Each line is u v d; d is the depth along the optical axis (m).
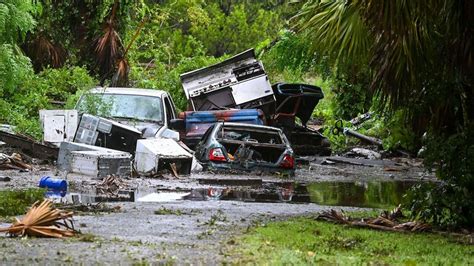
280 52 44.75
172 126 31.84
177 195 21.56
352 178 30.77
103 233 14.09
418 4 17.23
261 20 79.25
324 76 42.34
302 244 13.56
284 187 25.73
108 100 31.39
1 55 35.41
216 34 77.12
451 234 16.27
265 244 13.29
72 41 48.41
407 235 15.80
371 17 17.45
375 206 21.44
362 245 13.92
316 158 38.94
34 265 10.98
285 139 30.48
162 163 26.59
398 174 33.19
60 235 13.34
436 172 17.34
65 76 42.84
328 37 20.62
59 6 47.56
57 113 28.47
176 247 12.77
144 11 54.19
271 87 39.47
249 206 19.70
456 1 17.59
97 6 47.47
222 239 13.79
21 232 13.29
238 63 39.25
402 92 18.77
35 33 47.41
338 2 20.58
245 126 30.17
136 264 11.22
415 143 40.81
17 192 20.09
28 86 39.66
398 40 17.86
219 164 28.64
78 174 25.30
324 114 60.31
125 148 28.55
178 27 77.88
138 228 14.85
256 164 29.06
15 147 28.83
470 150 16.84
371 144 44.34
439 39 18.19
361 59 20.34
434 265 12.20
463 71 18.12
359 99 50.91
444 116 18.47
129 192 21.75
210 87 38.62
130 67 50.91
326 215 17.14
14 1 35.47
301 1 35.34
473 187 16.92
